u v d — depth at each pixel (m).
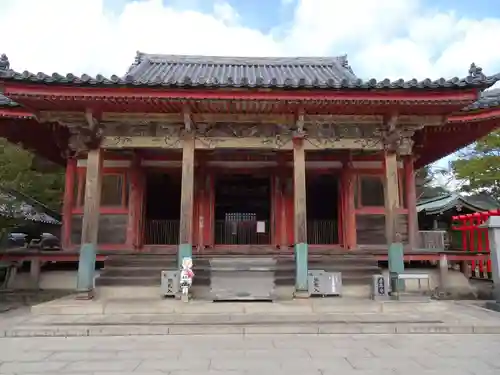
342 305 10.05
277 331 8.12
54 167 28.75
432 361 6.07
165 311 9.84
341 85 10.58
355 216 15.50
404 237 15.34
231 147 12.20
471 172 23.91
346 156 15.77
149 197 16.38
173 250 15.19
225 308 9.96
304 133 11.95
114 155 15.55
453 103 11.05
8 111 12.70
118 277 12.10
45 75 10.19
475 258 14.08
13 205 16.73
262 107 11.52
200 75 17.86
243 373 5.49
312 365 5.86
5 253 13.47
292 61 20.56
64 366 5.85
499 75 10.36
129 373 5.50
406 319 8.91
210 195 16.09
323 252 14.32
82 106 11.39
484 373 5.47
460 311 10.13
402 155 14.23
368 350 6.74
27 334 7.92
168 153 15.86
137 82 10.35
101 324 8.42
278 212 15.96
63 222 14.91
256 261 12.77
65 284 13.75
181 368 5.72
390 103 11.11
